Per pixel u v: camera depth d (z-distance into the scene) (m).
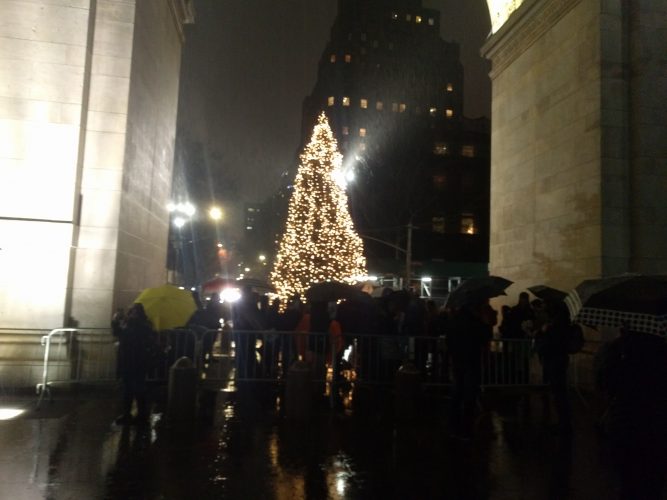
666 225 12.84
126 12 12.25
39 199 11.25
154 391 11.42
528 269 16.14
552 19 15.37
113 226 11.74
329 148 30.02
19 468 6.67
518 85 17.25
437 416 9.92
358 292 12.16
